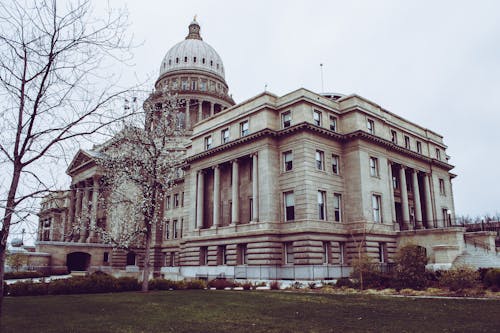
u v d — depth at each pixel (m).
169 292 30.31
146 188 34.00
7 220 11.00
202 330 14.18
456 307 19.81
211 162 55.12
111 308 20.38
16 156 11.59
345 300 23.53
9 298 25.92
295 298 24.88
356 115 49.34
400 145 56.38
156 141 35.56
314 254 42.34
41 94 11.93
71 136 12.45
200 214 55.59
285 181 46.25
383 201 49.69
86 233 75.44
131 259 75.31
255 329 14.35
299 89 47.81
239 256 48.41
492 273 29.14
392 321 16.03
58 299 24.78
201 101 97.31
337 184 47.62
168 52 114.00
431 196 61.19
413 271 31.48
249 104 51.66
